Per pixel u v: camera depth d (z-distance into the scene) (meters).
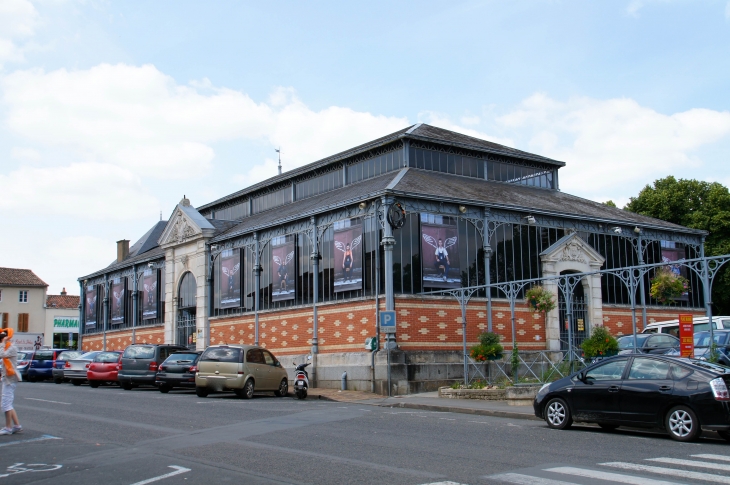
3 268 73.38
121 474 9.46
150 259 42.50
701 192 42.94
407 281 25.75
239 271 34.06
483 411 17.84
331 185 34.78
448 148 32.31
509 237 28.94
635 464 9.96
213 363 23.33
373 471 9.47
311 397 24.11
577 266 30.50
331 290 27.94
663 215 42.94
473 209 28.00
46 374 37.31
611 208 35.53
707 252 40.59
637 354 13.61
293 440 12.42
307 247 29.56
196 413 17.12
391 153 31.72
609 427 14.47
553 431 13.89
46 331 74.00
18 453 11.14
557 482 8.65
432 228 26.67
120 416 16.36
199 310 36.41
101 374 29.62
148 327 42.50
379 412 18.03
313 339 28.33
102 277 49.72
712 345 16.67
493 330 27.55
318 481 8.88
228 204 42.31
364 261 26.36
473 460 10.31
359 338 26.16
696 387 12.38
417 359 25.14
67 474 9.51
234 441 12.31
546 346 29.03
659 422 12.74
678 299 34.31
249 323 32.72
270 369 24.58
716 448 11.60
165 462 10.27
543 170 36.41
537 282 29.38
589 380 13.93
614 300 31.84
